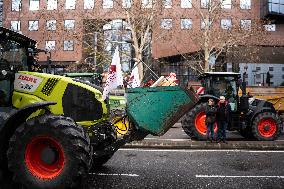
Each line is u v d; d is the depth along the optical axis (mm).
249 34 34906
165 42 42688
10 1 49375
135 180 7352
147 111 7508
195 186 6918
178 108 7469
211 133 12977
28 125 6039
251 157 10336
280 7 43719
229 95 14461
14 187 6555
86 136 6160
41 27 48031
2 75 6961
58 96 6770
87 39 33656
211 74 14609
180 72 43250
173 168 8664
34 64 8289
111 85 7102
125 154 10750
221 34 33219
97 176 7695
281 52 40375
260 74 39594
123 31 32062
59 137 5875
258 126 14094
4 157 6461
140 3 29766
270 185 7047
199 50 36781
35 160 6070
